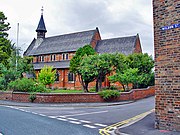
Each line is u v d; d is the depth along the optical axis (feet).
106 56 106.83
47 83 154.81
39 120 42.83
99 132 32.91
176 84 31.17
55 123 40.01
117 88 138.92
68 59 197.98
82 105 73.97
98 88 115.14
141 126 35.78
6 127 34.58
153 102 84.94
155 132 30.86
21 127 34.88
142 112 56.70
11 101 84.33
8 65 119.65
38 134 30.01
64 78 185.57
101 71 107.76
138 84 121.70
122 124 40.19
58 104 75.72
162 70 32.78
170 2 32.35
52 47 214.90
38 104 75.56
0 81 97.71
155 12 34.01
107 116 50.55
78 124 39.88
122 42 185.68
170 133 29.86
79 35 206.28
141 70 127.03
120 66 110.52
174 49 31.63
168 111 31.89
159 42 33.35
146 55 131.23
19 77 104.12
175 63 31.42
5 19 176.04
